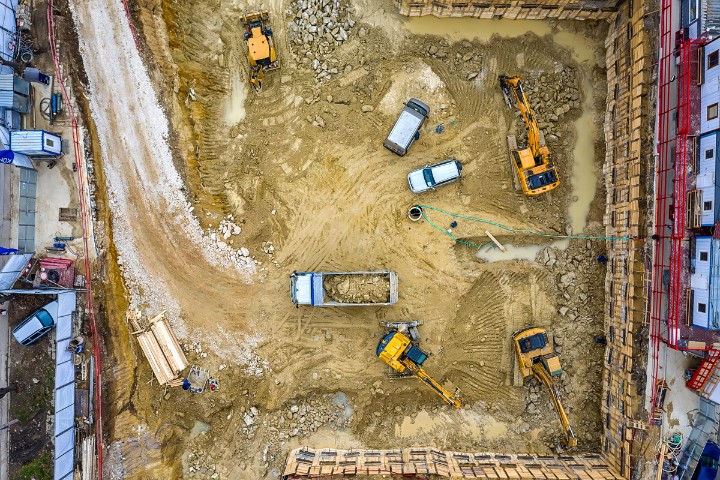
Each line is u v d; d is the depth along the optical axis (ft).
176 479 71.10
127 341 69.10
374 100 72.18
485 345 73.05
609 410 70.28
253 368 71.82
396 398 73.77
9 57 65.41
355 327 72.49
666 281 63.36
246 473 72.18
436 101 72.02
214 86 73.15
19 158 64.13
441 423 73.97
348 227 72.18
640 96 64.08
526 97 71.46
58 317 63.77
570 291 73.00
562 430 72.74
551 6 68.33
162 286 70.08
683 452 64.34
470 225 72.38
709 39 57.72
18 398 66.39
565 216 73.36
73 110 66.85
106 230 68.44
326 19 71.82
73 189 67.51
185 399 71.10
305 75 72.49
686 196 59.72
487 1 68.08
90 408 66.69
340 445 73.61
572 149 73.41
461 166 71.56
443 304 72.49
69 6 66.85
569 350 73.15
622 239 67.87
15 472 65.92
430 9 70.44
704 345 59.82
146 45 67.82
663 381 64.34
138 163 68.85
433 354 72.64
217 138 72.79
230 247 71.00
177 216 69.62
